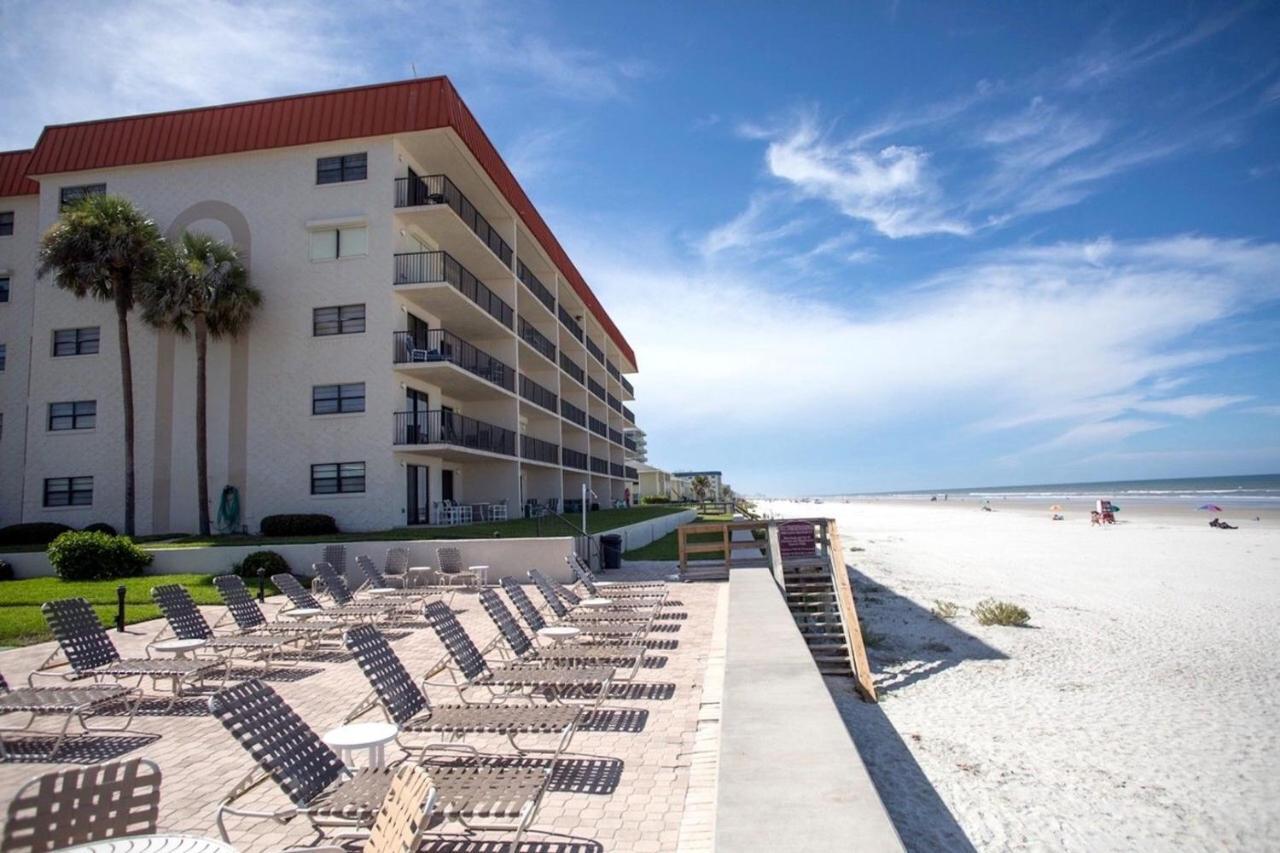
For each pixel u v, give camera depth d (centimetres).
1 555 1919
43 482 2483
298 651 1026
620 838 436
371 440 2327
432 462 2680
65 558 1759
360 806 384
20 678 875
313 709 731
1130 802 644
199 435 2270
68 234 2222
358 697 775
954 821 610
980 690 988
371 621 1238
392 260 2389
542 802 489
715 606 1302
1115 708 906
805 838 301
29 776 557
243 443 2378
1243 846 565
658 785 518
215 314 2280
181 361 2462
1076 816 618
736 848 293
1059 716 877
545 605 1397
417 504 2567
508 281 3194
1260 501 7388
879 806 331
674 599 1389
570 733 534
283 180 2478
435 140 2473
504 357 3141
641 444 8812
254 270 2441
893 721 868
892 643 1260
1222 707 904
